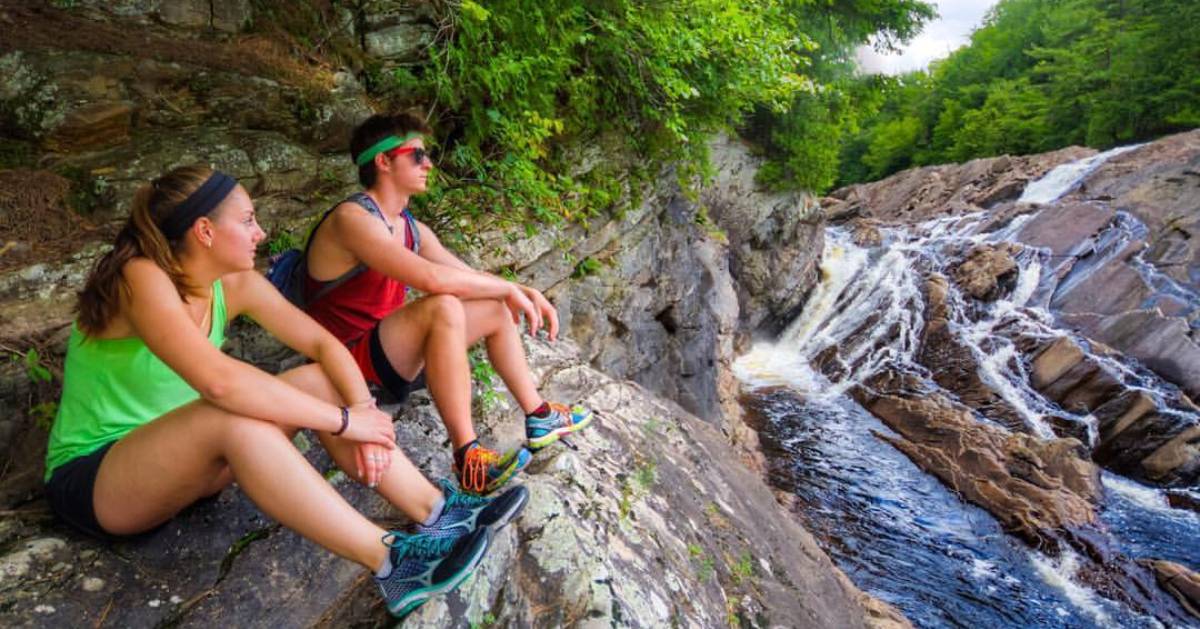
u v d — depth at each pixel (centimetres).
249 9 373
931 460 1002
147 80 325
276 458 166
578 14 518
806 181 1445
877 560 786
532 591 208
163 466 170
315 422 174
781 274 1562
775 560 353
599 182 650
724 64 661
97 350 180
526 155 481
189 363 162
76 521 188
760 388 1345
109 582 190
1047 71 3575
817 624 321
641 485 295
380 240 221
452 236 468
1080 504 870
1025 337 1255
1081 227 1537
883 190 2886
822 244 1680
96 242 291
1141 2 2836
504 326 247
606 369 696
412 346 227
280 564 209
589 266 651
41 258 275
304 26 397
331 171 386
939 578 755
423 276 218
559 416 262
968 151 3800
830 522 862
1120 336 1206
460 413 225
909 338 1391
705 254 1003
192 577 199
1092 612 705
